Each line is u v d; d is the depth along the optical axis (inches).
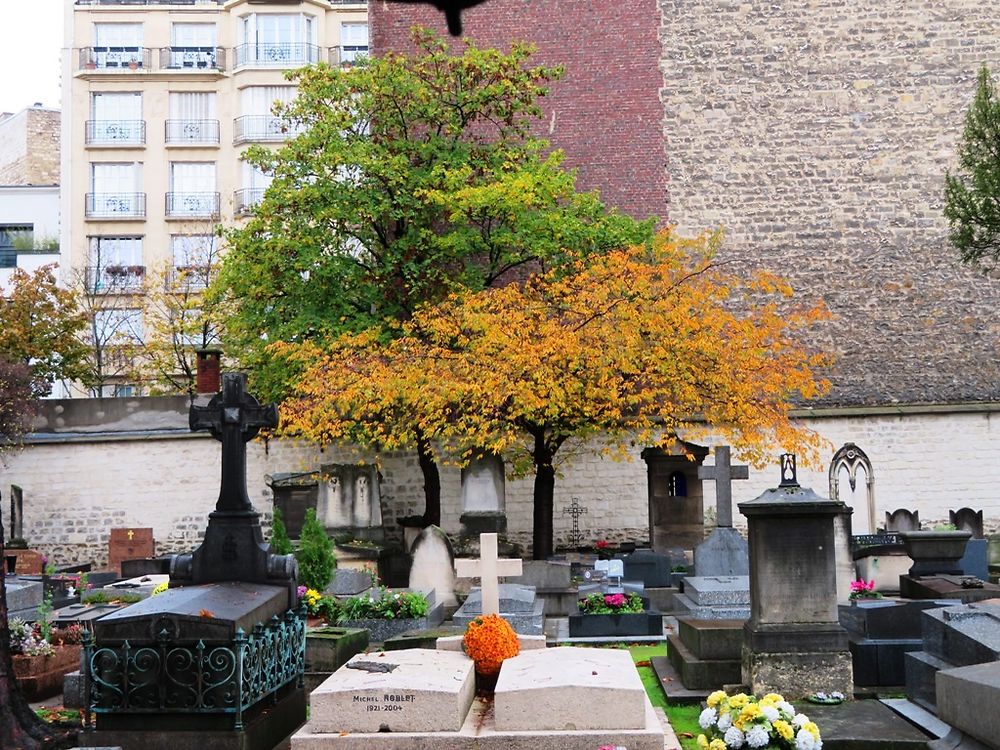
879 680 427.5
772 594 408.2
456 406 943.7
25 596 561.3
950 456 1103.0
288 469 1104.8
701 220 1219.2
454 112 1089.4
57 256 1845.5
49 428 1135.6
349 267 1027.9
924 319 1200.8
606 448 1001.5
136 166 1863.9
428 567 708.7
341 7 1905.8
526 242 1015.0
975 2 1227.9
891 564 759.1
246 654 347.9
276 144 1850.4
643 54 1234.6
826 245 1213.1
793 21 1233.4
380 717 325.4
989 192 955.3
